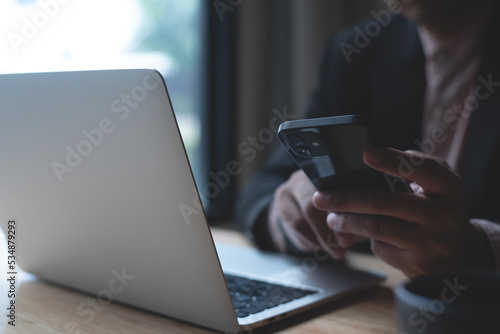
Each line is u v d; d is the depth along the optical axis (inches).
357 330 22.4
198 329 22.4
